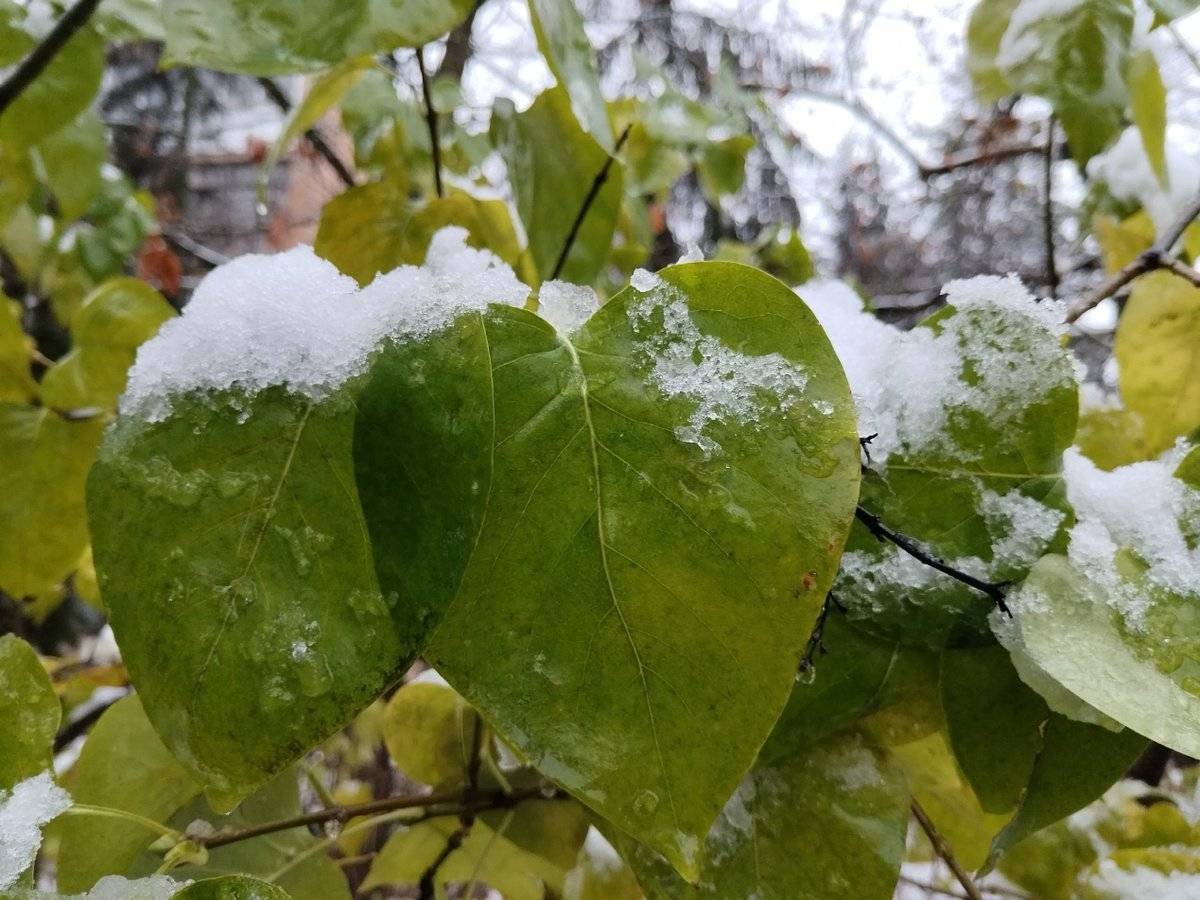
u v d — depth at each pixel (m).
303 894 0.26
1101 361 0.70
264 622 0.15
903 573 0.19
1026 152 0.68
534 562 0.15
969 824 0.29
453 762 0.32
